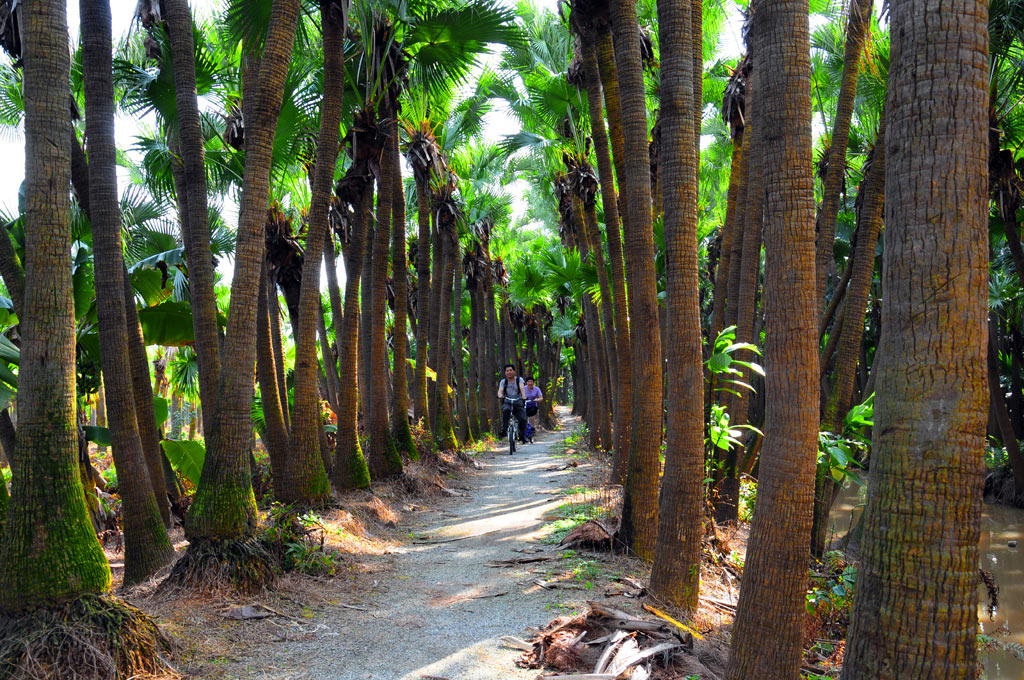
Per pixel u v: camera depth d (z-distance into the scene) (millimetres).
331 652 4145
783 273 3021
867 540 2184
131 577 5418
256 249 5535
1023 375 20000
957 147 2027
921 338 2057
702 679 3650
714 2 10844
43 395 3740
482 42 9453
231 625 4492
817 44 10672
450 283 19016
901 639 2066
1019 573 8844
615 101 7609
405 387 12758
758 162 8109
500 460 16891
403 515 9250
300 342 8062
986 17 2086
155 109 7766
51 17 3852
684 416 4938
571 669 3807
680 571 4863
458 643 4273
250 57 7590
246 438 5449
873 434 2221
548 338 39906
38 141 3756
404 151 14539
